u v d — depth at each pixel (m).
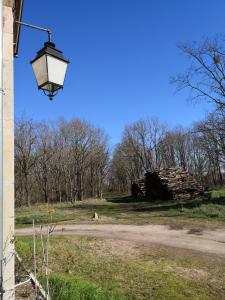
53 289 6.00
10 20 5.15
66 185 56.28
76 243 13.27
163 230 16.78
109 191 83.62
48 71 5.25
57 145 56.47
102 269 9.74
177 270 9.99
